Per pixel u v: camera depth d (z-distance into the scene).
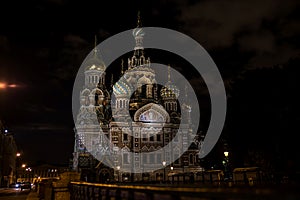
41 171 182.50
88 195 17.55
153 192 8.99
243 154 44.34
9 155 120.12
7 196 48.50
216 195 6.53
